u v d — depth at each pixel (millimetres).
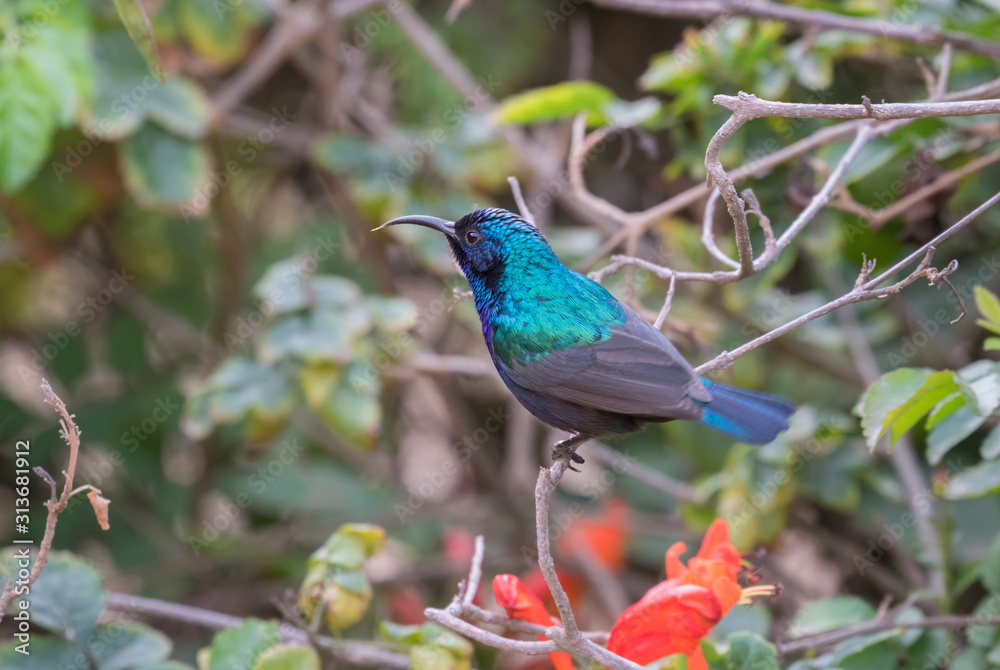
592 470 13547
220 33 10188
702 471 10953
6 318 13016
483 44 12430
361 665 7211
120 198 11922
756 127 9242
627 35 13195
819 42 9094
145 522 11914
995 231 9875
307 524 12523
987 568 7402
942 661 7387
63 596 6879
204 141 11430
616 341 6773
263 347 8977
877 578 9938
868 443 6059
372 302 9312
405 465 13680
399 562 11805
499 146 10945
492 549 12203
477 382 13594
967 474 7031
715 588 5723
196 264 12891
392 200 10469
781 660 7531
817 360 11227
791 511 10195
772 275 9273
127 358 12500
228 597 11648
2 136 8133
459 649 6652
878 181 9117
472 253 7297
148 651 6879
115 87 9562
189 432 9195
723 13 8734
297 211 14172
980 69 8969
